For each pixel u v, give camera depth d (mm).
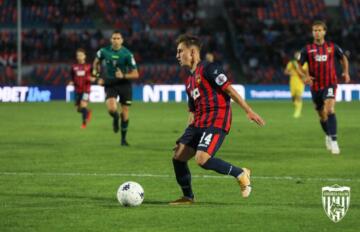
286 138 53812
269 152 44281
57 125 66375
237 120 73625
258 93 116375
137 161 39219
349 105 100125
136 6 137625
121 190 25047
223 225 21781
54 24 131750
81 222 22188
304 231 20984
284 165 37812
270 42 130625
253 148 46688
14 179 32344
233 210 24328
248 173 25547
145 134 57188
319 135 56344
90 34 128375
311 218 22844
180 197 27375
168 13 137125
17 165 37406
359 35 132250
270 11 140500
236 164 38250
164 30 135250
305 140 52312
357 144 49656
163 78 124250
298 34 132250
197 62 25391
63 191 28875
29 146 47500
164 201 26594
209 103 25141
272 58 128000
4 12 132250
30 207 24984
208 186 30219
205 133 24922
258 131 60125
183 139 25547
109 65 48094
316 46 43938
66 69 124500
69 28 132500
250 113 24344
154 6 137875
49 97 113562
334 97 43938
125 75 47656
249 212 23938
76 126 65312
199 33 131750
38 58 124562
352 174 34281
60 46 125812
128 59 47875
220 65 24906
